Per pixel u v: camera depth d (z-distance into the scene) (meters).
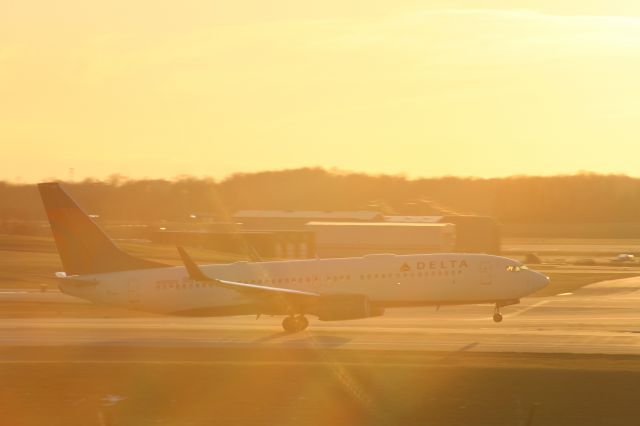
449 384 150.50
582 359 179.12
